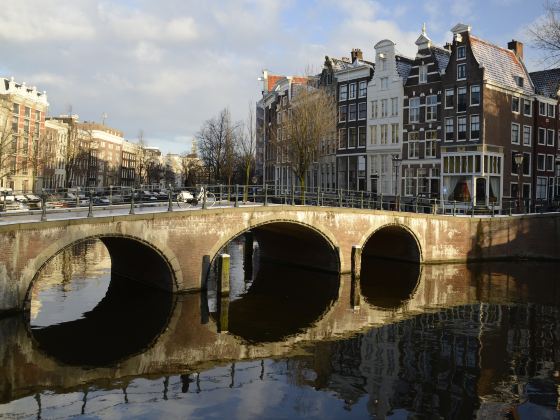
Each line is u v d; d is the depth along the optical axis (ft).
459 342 52.65
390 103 145.38
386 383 41.96
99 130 310.86
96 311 60.95
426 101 137.18
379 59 147.84
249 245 109.60
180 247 67.15
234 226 72.13
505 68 135.23
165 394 39.32
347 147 157.48
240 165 191.42
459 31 129.49
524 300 71.92
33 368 43.70
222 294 69.56
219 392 39.83
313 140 116.57
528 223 109.19
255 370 44.45
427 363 46.55
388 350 49.96
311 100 121.60
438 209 121.70
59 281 76.89
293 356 48.08
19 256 54.39
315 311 64.69
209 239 69.56
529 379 43.21
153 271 72.59
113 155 331.36
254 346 50.70
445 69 132.87
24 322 54.19
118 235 61.67
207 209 69.15
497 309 66.64
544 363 46.93
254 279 85.40
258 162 227.81
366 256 113.50
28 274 55.01
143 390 39.99
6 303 53.83
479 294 75.61
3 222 56.54
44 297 66.69
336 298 72.33
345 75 157.69
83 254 105.29
